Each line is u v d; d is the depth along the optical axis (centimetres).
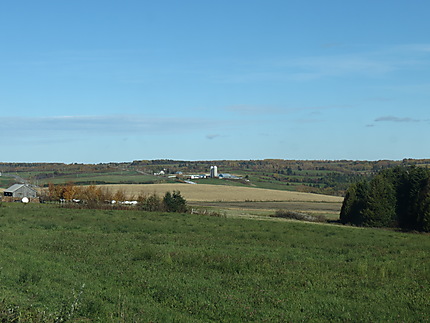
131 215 5181
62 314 1223
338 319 1345
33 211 5281
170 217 5144
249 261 2202
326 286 1770
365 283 1830
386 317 1361
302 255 2644
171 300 1506
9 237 2941
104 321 1238
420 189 6600
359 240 3612
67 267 1998
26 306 1302
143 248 2605
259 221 5206
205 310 1395
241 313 1366
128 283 1733
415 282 1870
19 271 1794
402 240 3812
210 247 2841
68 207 6206
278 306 1472
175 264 2141
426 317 1366
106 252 2452
